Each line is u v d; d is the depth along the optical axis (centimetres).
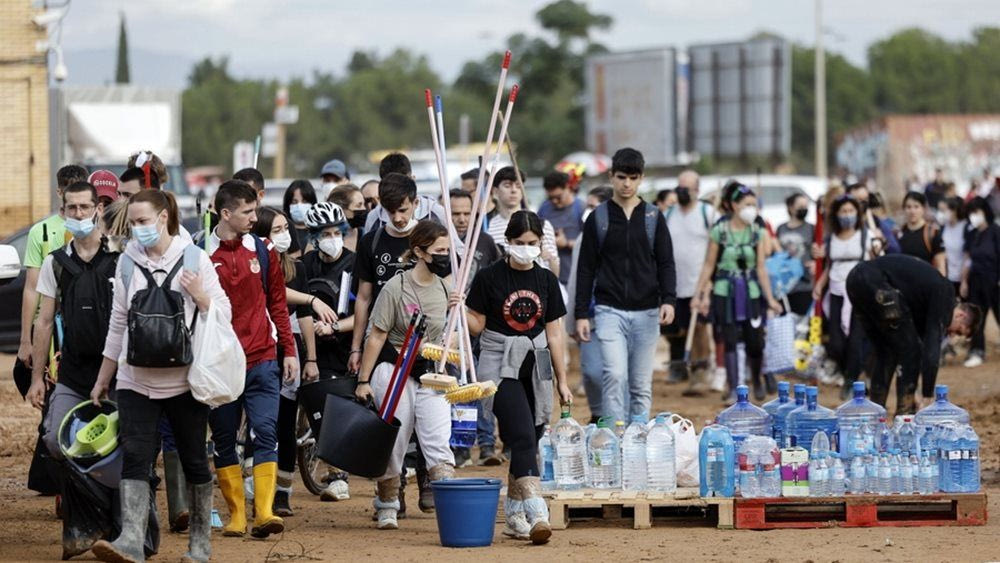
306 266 2178
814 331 3297
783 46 11144
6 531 1927
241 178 2055
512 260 1845
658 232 2286
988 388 3612
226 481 1838
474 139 19975
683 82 11325
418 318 1847
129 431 1617
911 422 2000
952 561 1662
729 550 1745
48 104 5969
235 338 1625
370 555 1730
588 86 11631
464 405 1900
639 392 2309
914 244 3709
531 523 1800
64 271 1709
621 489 1973
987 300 4059
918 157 12638
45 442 1700
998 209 5719
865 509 1902
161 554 1750
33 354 1738
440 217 2334
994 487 2258
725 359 3250
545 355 1853
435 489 1797
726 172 14362
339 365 2081
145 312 1576
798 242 3703
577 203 3309
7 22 5894
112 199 1980
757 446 1920
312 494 2256
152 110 6147
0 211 5919
